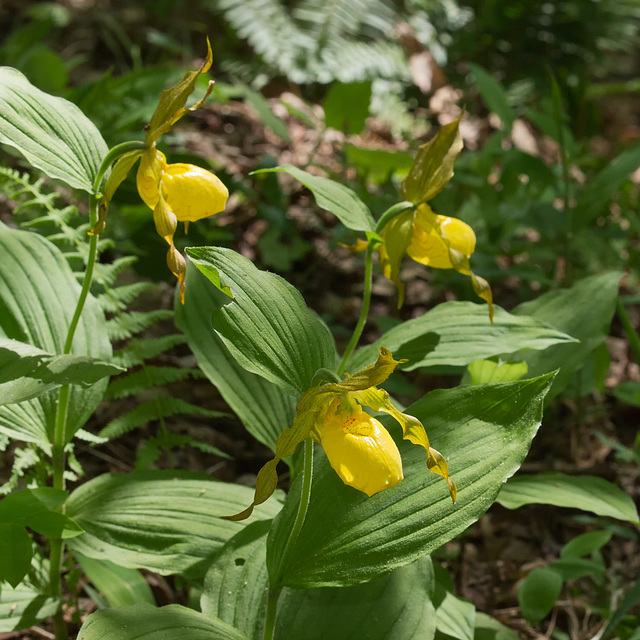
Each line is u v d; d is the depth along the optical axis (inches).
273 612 39.6
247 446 50.7
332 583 39.0
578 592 47.6
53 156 39.9
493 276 55.0
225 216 60.8
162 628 39.1
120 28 86.7
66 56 81.7
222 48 89.9
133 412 45.6
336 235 55.1
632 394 50.2
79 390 43.2
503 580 47.7
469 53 85.0
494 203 58.2
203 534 42.4
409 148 73.9
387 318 52.2
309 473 38.8
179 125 70.4
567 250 56.1
